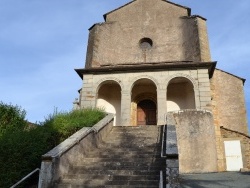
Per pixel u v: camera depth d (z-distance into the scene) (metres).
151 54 19.83
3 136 8.55
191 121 12.54
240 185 7.82
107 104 19.19
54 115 11.72
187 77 17.02
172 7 21.19
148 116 19.44
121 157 9.24
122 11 21.75
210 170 11.90
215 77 21.73
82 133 9.55
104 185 7.30
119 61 19.94
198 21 19.72
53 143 9.98
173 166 6.84
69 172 8.24
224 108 20.91
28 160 8.31
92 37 20.44
